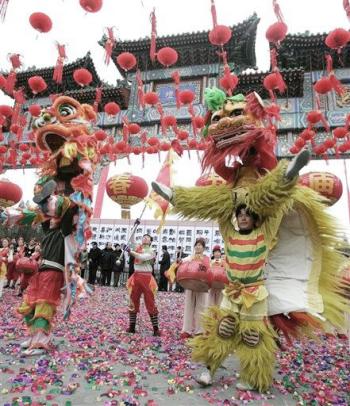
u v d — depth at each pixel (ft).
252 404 10.61
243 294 12.01
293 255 13.26
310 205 12.65
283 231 13.51
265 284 12.91
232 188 13.76
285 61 62.28
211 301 20.98
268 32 15.80
